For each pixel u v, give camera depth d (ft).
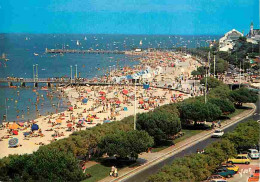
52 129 537.24
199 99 613.52
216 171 337.31
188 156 332.19
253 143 395.96
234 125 553.23
